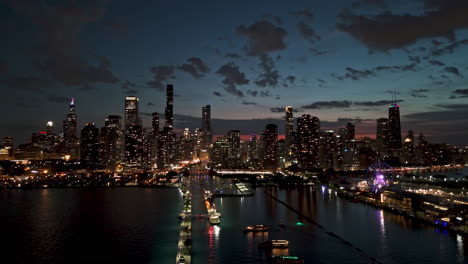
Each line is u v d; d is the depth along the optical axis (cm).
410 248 18362
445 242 19300
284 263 16075
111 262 17038
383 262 16488
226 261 16575
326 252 17825
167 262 16925
